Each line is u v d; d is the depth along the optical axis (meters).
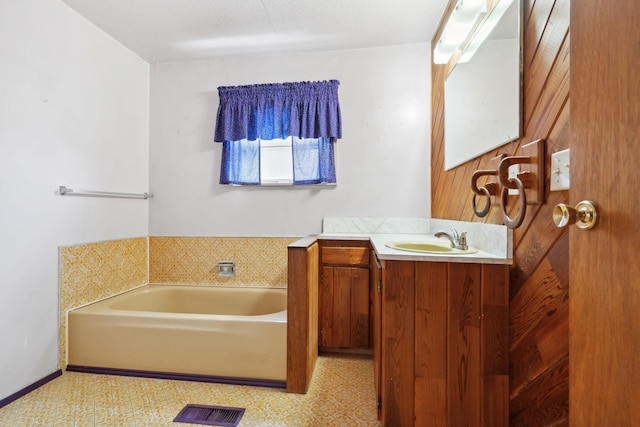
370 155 2.52
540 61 1.08
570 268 0.66
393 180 2.50
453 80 1.93
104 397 1.67
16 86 1.64
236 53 2.57
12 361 1.63
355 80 2.53
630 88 0.51
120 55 2.39
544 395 1.08
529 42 1.15
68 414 1.53
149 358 1.88
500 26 1.34
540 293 1.09
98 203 2.19
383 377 1.32
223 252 2.65
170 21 2.12
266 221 2.63
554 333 1.04
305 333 1.74
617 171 0.54
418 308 1.30
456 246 1.57
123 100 2.42
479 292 1.27
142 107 2.63
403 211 2.50
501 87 1.33
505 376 1.25
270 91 2.54
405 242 1.83
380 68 2.51
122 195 2.37
